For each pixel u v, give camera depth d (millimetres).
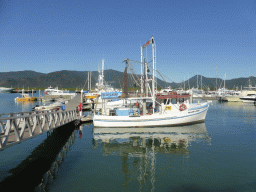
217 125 25391
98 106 32469
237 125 25594
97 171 11180
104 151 14914
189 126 23938
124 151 14844
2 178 10344
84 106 41688
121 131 21406
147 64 23922
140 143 17000
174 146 16016
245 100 68250
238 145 16219
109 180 10047
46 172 11086
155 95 24391
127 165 12047
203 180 10000
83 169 11492
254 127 24203
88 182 9844
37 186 9422
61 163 12461
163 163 12305
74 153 14492
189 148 15422
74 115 24750
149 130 21734
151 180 10039
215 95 95250
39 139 19000
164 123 23188
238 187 9281
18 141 11281
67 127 23734
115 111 23922
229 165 11906
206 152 14406
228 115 36750
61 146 16359
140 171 11156
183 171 11070
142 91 25328
